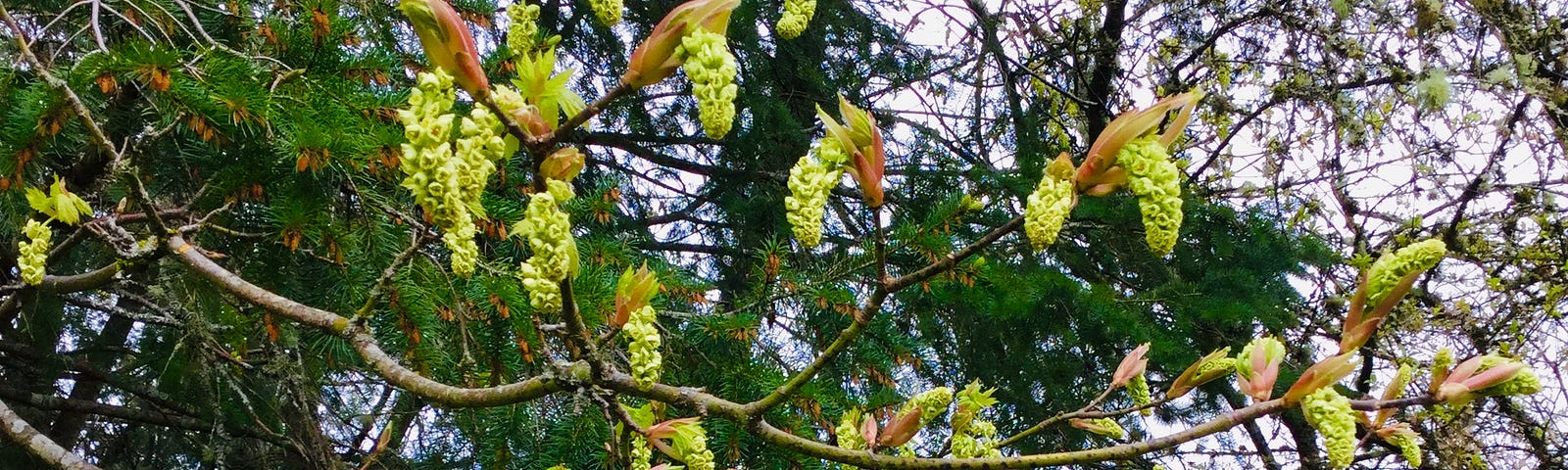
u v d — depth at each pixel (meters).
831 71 7.25
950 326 6.60
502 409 4.11
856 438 2.10
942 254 4.30
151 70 2.78
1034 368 6.48
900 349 4.83
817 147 1.45
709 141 6.96
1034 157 7.09
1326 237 7.63
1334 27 6.68
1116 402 6.72
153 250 2.62
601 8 1.20
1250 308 6.25
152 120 3.63
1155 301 6.32
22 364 5.18
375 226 3.43
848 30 7.18
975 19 7.61
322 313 2.12
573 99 1.41
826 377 4.52
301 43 3.34
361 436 5.23
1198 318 6.89
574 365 1.77
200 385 4.82
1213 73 7.42
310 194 3.26
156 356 5.06
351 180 3.25
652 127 7.00
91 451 6.86
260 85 2.97
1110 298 6.03
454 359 3.79
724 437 3.97
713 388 4.34
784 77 7.15
